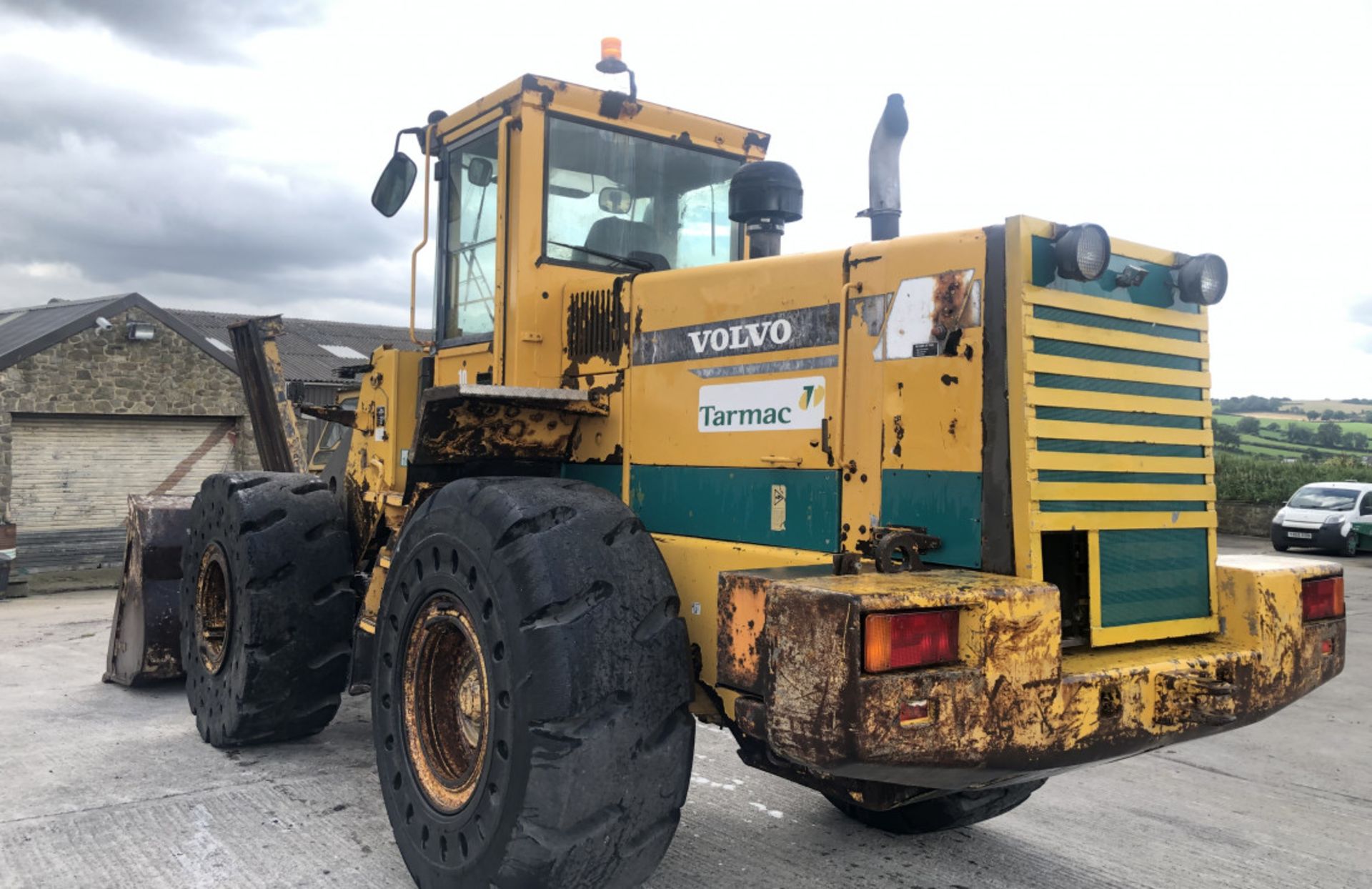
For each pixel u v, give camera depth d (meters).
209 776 4.47
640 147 4.22
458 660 3.32
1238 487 24.09
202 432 15.43
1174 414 3.09
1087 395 2.82
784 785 4.48
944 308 2.82
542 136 3.91
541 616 2.80
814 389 3.12
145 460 14.88
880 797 2.79
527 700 2.75
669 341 3.57
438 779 3.20
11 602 11.37
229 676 4.69
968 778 2.48
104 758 4.75
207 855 3.59
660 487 3.58
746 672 2.59
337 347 20.52
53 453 14.05
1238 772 5.00
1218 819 4.27
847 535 3.01
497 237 3.95
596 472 3.84
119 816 3.96
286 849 3.65
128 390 14.52
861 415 3.00
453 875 2.98
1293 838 4.05
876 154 3.55
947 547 2.79
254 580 4.54
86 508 14.33
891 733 2.26
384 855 3.60
